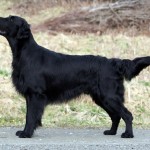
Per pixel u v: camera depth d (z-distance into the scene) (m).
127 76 12.79
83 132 13.22
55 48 22.19
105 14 26.72
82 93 12.81
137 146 11.14
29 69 12.46
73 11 28.11
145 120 15.38
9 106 16.03
